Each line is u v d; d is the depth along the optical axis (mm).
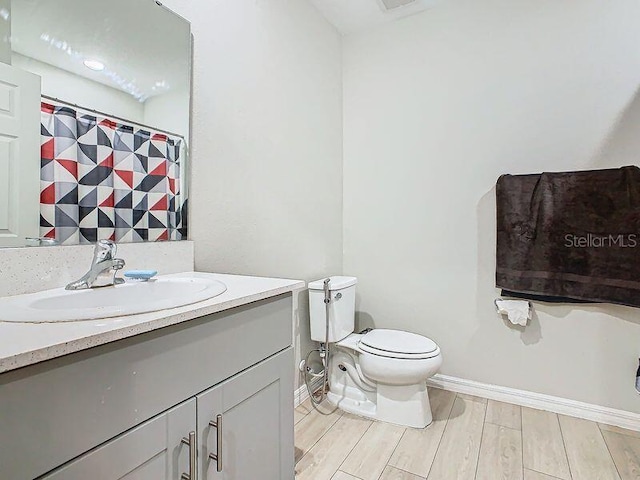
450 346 2258
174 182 1403
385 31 2451
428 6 2268
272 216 1908
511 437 1719
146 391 732
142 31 1295
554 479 1434
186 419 816
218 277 1307
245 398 992
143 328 709
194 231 1478
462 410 1986
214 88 1562
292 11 2059
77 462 617
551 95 1971
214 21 1565
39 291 1004
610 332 1842
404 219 2395
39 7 1043
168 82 1377
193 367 836
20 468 549
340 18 2387
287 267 2027
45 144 1052
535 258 1937
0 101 965
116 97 1222
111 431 669
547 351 1980
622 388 1821
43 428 575
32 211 1018
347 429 1798
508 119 2076
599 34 1861
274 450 1109
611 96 1841
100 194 1180
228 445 934
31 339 599
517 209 1980
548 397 1980
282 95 1978
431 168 2303
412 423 1808
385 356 1792
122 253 1224
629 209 1737
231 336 944
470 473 1466
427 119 2312
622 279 1747
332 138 2480
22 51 1008
